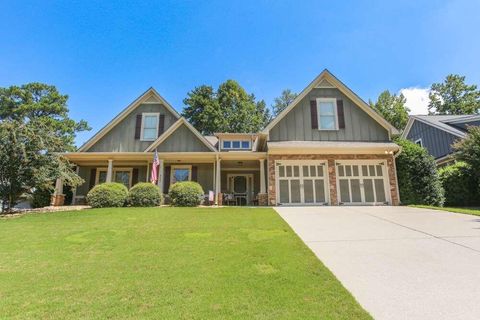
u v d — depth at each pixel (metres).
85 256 5.48
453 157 16.34
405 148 14.93
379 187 14.64
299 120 15.97
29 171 12.16
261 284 3.96
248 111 39.03
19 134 12.12
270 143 15.20
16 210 13.23
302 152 14.75
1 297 3.66
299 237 6.66
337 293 3.63
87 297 3.63
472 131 14.86
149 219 9.33
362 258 5.03
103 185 13.59
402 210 11.20
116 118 18.03
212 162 17.58
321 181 14.67
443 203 14.34
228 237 6.79
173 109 18.33
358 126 15.98
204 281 4.11
